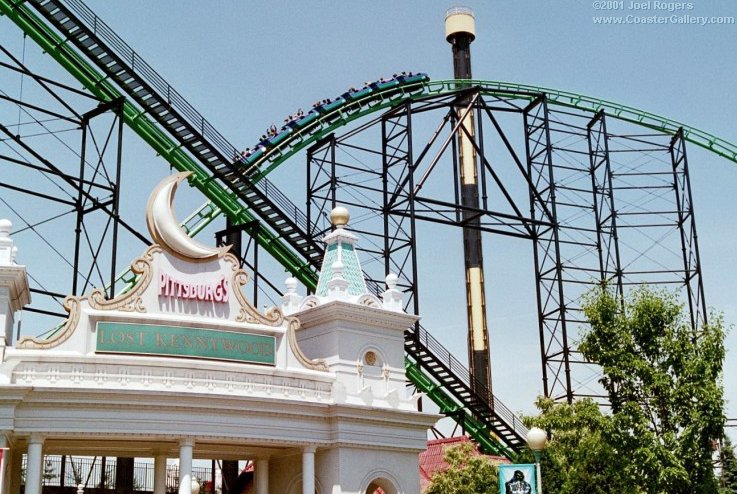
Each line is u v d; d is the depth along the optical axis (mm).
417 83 81000
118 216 56469
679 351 49125
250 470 66000
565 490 50000
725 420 48000
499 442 72188
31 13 58125
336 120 78375
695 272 79000
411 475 49625
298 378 46500
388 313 50719
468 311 98688
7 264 41312
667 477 46500
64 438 41562
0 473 35562
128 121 61875
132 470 55781
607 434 48938
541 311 75188
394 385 50688
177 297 44500
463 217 85625
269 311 46938
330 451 47000
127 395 40719
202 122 63781
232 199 67062
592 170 80125
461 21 103812
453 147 83562
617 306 51062
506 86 81188
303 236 67875
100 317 42312
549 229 76938
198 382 42938
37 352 40594
